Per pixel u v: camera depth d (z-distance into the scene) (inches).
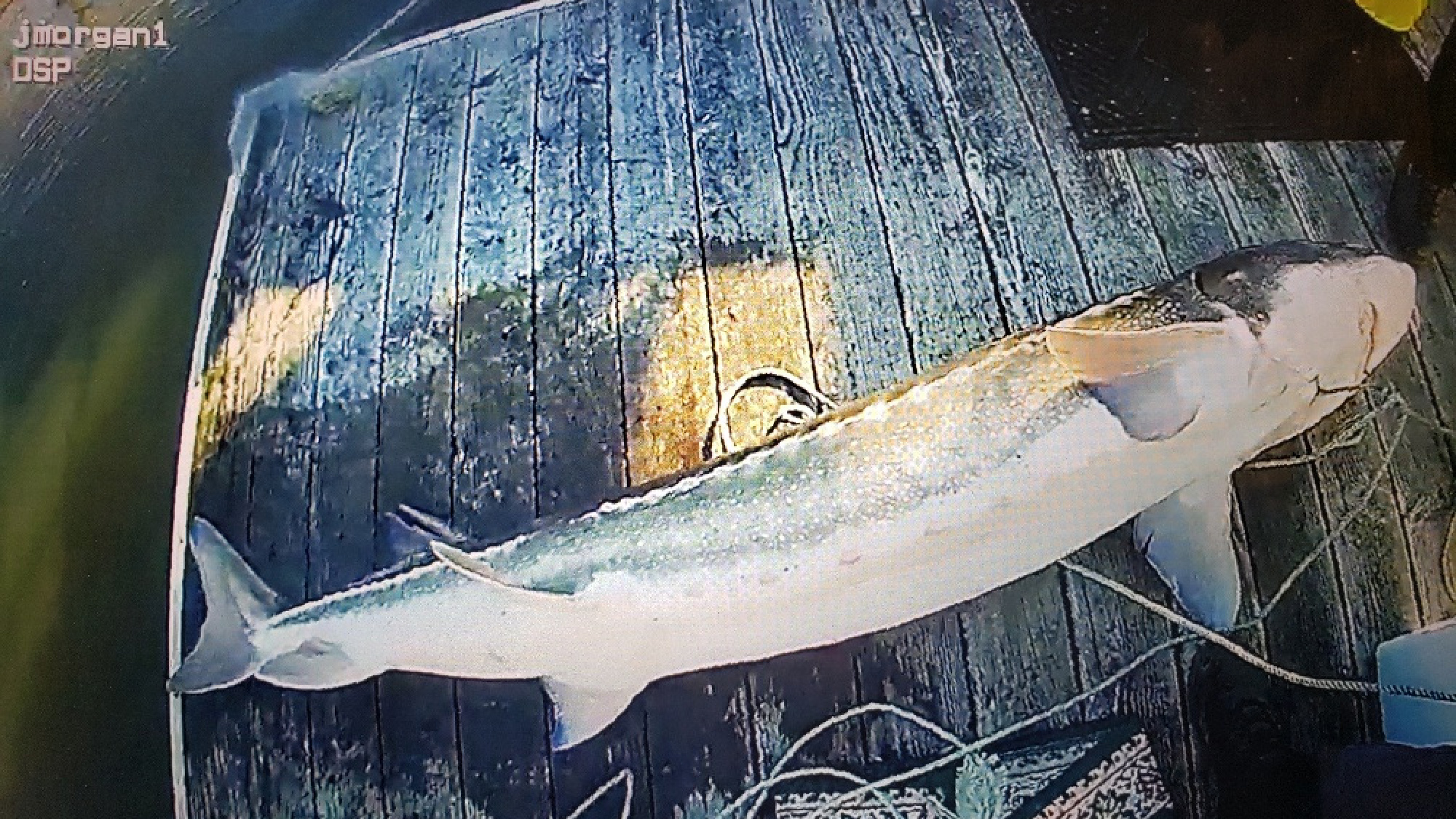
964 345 62.2
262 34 82.0
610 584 60.2
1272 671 61.6
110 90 81.9
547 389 63.7
